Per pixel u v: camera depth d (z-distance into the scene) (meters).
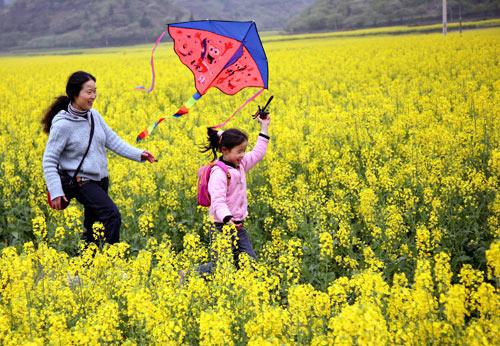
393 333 5.38
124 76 41.88
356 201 10.68
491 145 12.23
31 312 6.09
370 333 4.44
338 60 43.00
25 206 11.61
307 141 14.84
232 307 6.25
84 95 8.44
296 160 13.77
